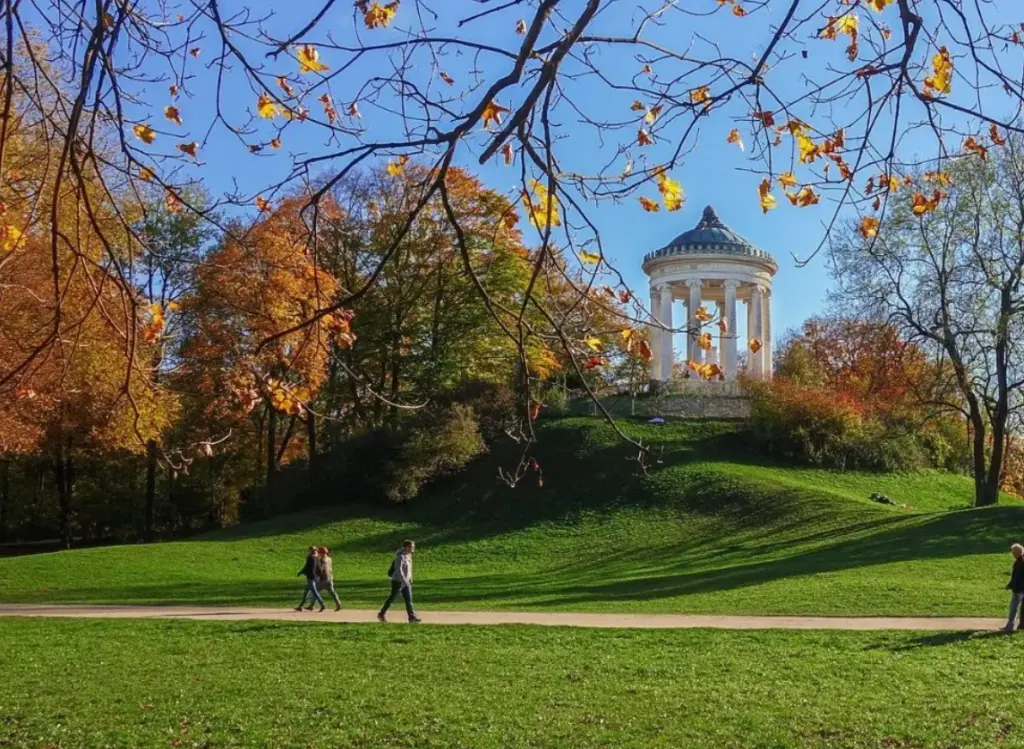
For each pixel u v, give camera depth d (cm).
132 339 509
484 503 4388
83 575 3253
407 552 2048
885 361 3666
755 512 3950
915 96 502
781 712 1236
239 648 1711
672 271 5253
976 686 1362
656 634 1816
